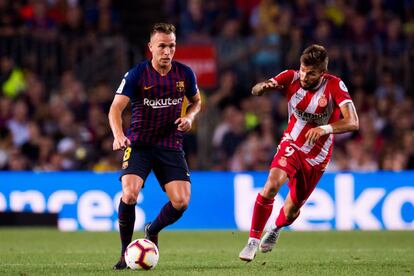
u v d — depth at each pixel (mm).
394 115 60875
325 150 29375
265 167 57344
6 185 51156
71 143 57781
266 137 58531
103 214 50656
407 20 69938
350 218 50781
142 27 70562
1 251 36156
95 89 60656
